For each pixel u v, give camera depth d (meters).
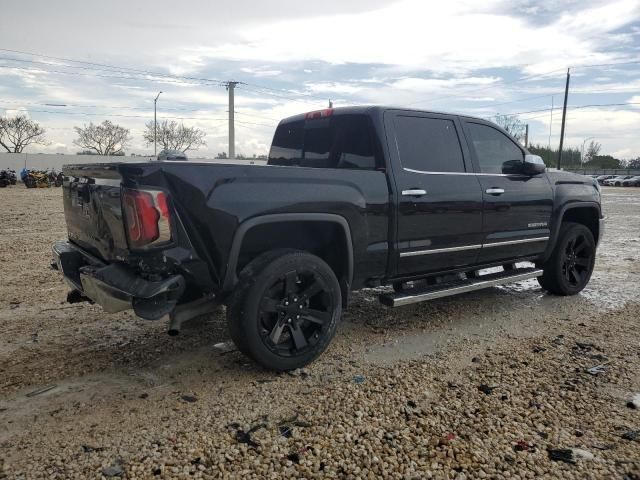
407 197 4.11
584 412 3.02
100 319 4.81
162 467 2.48
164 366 3.73
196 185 3.13
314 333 3.74
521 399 3.18
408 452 2.61
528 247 5.25
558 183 5.54
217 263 3.29
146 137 60.28
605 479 2.40
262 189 3.37
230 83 39.22
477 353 4.00
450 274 4.69
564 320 4.90
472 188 4.59
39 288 5.93
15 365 3.73
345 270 3.89
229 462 2.53
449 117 4.66
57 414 3.01
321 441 2.71
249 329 3.37
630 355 3.93
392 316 5.02
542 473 2.44
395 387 3.37
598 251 9.14
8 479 2.38
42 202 19.72
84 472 2.44
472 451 2.61
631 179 55.62
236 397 3.23
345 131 4.40
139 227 3.02
